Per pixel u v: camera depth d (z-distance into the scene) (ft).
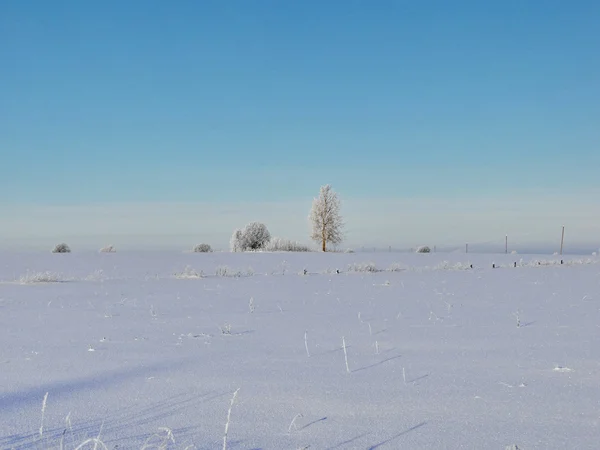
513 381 13.03
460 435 9.20
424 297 36.47
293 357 16.39
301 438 9.12
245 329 22.66
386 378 13.51
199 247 157.48
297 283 51.26
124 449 8.65
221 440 9.04
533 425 9.70
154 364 15.40
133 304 33.76
